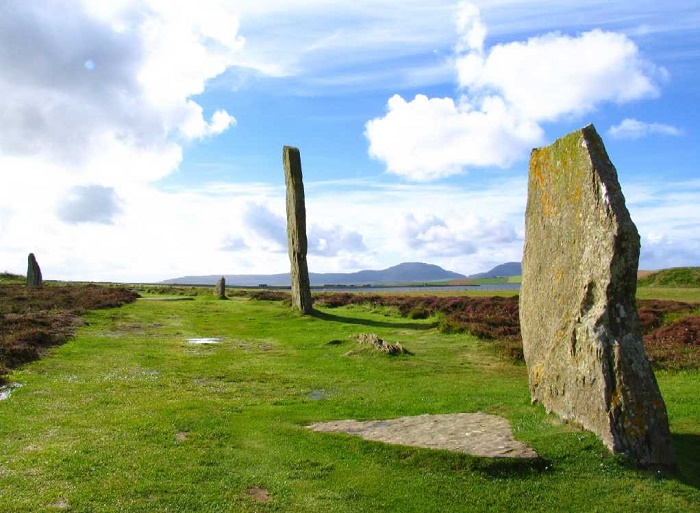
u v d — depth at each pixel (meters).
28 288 54.06
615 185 11.53
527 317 14.62
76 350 23.38
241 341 28.16
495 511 9.11
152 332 30.39
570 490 9.66
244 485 9.88
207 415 14.12
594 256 11.60
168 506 9.03
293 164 38.22
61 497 9.23
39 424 13.22
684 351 21.56
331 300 46.72
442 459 10.57
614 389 10.86
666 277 61.19
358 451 11.31
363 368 21.02
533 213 14.54
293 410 14.91
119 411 14.55
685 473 10.38
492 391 16.80
